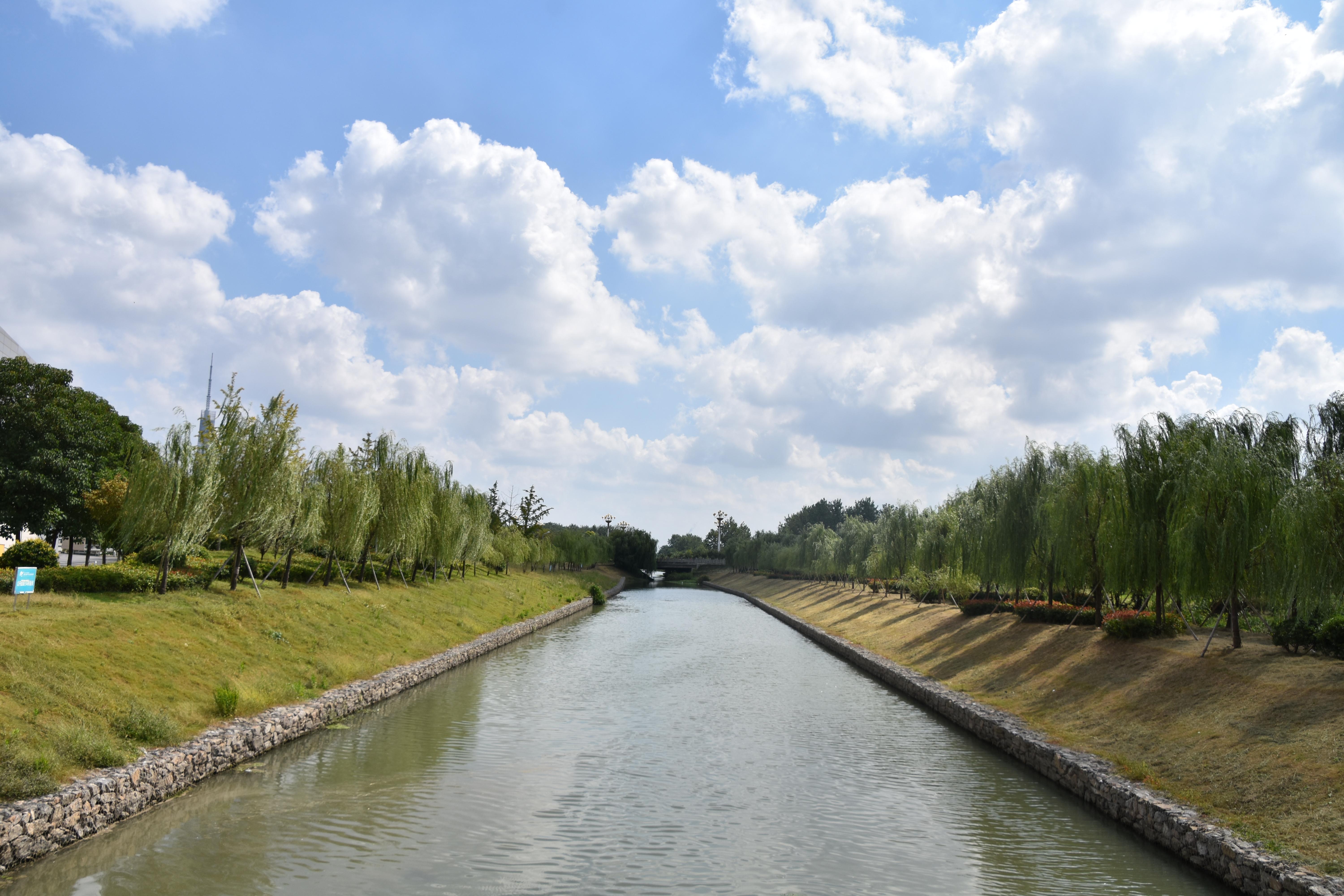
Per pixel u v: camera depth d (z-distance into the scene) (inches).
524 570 3892.7
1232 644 880.9
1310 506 759.7
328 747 848.3
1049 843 608.7
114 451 1657.2
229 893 488.1
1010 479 1509.6
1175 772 652.7
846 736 984.9
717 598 4690.0
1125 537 1034.7
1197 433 998.4
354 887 507.2
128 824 581.3
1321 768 551.2
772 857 581.9
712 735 981.8
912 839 619.5
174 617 954.1
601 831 629.9
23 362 1432.1
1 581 939.3
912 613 2007.9
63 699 647.8
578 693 1264.8
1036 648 1190.9
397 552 1844.2
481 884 521.0
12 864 480.1
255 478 1180.5
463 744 895.1
